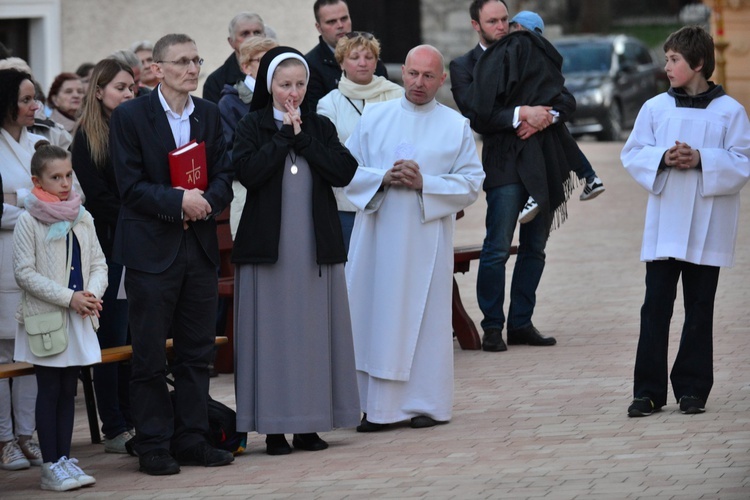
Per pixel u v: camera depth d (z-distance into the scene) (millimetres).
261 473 9852
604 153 36469
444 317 11281
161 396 10078
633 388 11812
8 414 10688
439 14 46875
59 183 9766
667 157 10625
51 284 9578
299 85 10273
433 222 11219
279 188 10258
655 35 63531
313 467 9961
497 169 14148
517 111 13906
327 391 10398
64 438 9836
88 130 11234
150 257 9875
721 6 42312
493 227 14242
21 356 9766
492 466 9617
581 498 8609
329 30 14352
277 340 10320
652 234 10828
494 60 14039
